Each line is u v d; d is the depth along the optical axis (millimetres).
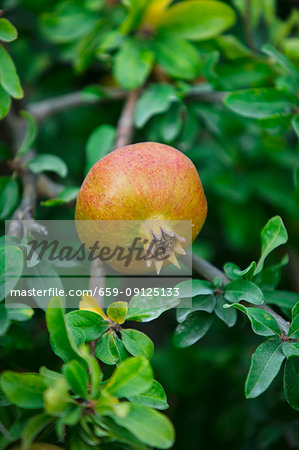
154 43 672
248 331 740
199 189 514
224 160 729
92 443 460
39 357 646
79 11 720
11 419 499
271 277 545
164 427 452
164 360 727
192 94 682
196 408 724
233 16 666
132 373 461
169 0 645
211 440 709
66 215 718
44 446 471
